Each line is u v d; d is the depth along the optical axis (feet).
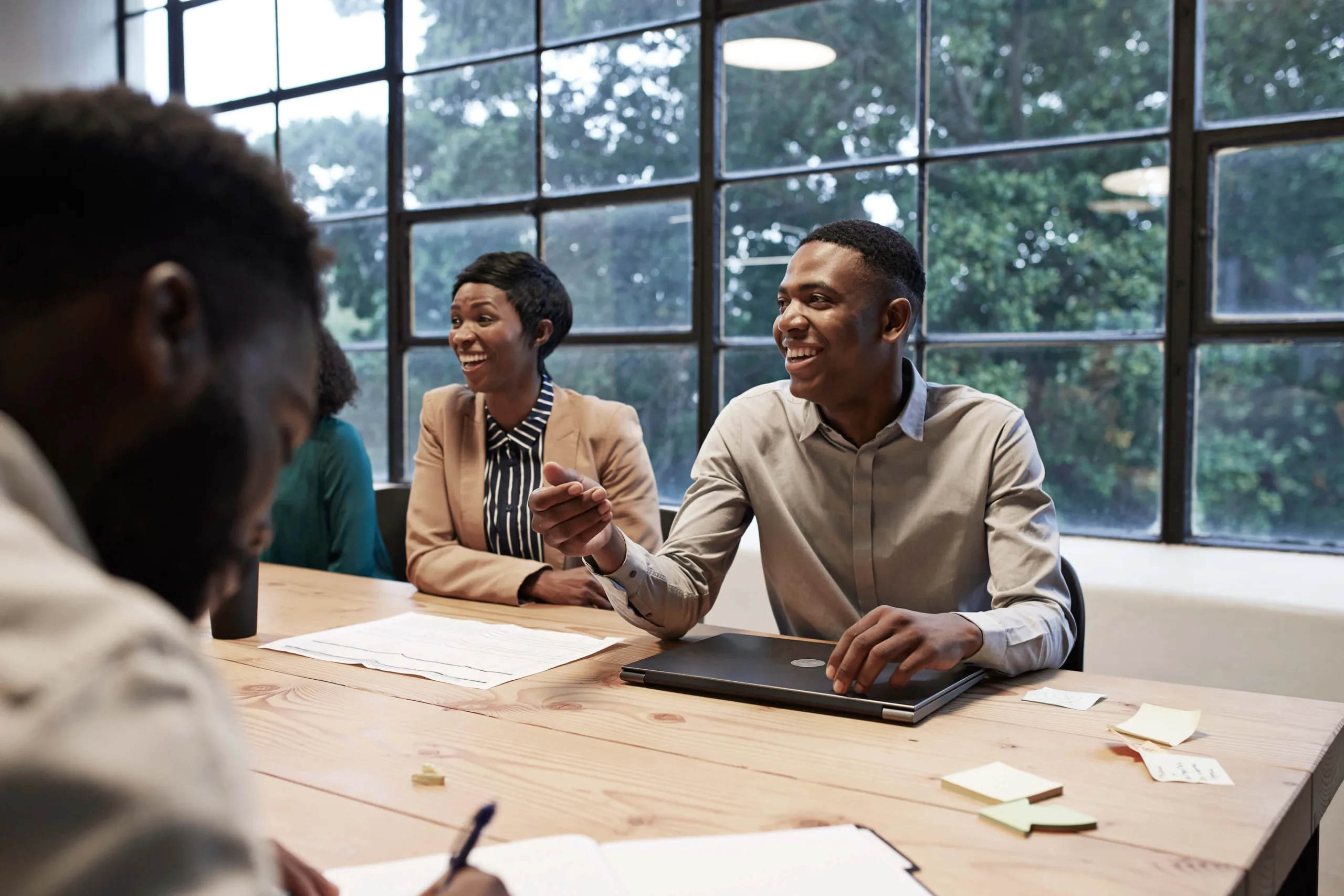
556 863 2.30
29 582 0.87
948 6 9.25
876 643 3.65
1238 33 8.20
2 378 1.05
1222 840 2.51
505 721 3.50
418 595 5.93
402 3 12.24
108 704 0.85
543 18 11.25
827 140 9.88
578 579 5.75
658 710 3.64
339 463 7.47
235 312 1.15
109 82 1.21
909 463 5.10
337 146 12.82
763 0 9.99
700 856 2.39
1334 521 8.11
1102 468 8.90
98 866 0.81
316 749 3.21
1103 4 8.65
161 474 1.11
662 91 10.59
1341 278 7.99
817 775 2.97
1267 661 7.12
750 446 5.49
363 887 2.21
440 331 12.23
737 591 9.44
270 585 6.25
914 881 2.27
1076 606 4.92
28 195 1.05
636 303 10.89
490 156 11.71
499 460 6.80
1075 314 8.93
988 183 9.20
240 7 13.48
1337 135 7.89
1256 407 8.32
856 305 4.82
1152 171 8.56
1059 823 2.56
